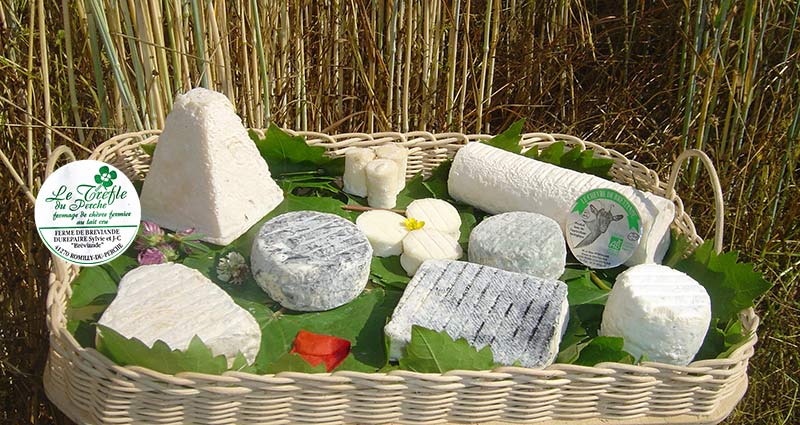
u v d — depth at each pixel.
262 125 1.88
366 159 1.58
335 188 1.62
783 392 2.03
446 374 1.05
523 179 1.54
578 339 1.27
